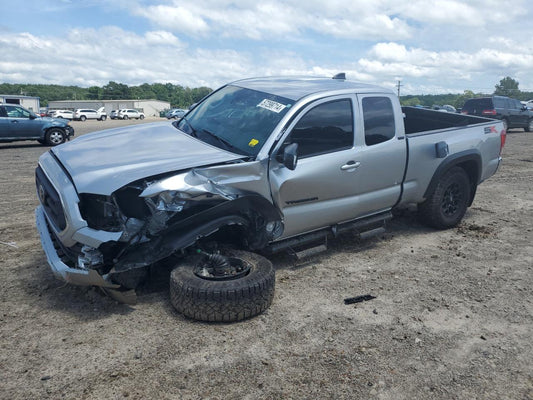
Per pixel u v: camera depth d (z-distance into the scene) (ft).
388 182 17.38
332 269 16.05
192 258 12.92
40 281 14.15
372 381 9.99
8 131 53.98
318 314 12.83
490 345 11.59
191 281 12.00
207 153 13.43
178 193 11.69
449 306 13.60
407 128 26.48
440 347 11.42
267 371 10.18
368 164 16.33
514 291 14.75
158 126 16.80
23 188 28.19
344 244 18.61
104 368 10.05
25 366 10.00
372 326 12.30
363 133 16.28
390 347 11.33
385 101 17.40
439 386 9.94
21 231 19.08
